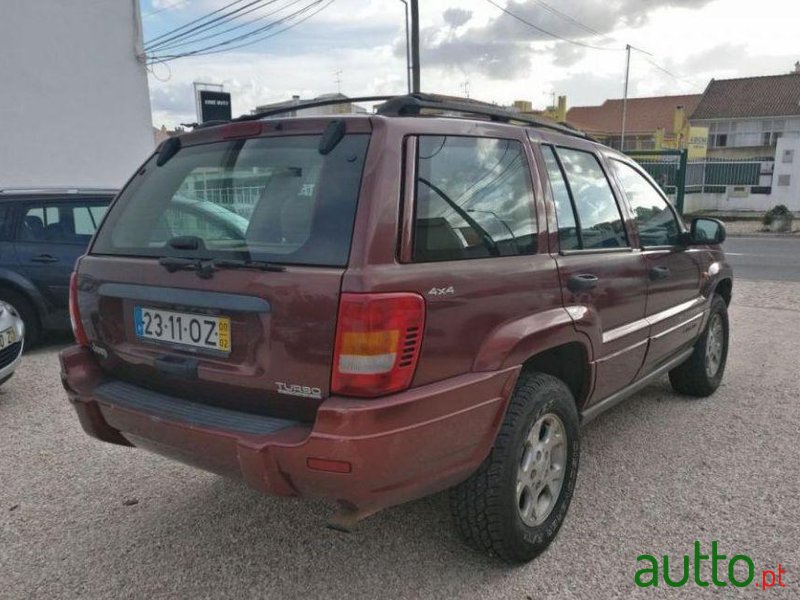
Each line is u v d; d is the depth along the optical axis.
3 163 13.04
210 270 2.52
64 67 13.68
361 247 2.26
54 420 4.83
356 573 2.92
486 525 2.78
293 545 3.15
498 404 2.65
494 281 2.65
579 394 3.38
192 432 2.50
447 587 2.81
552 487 3.10
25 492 3.70
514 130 3.09
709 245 4.90
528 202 3.01
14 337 5.20
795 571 2.89
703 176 37.47
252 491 3.70
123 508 3.52
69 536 3.24
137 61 14.80
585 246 3.36
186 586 2.84
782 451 4.16
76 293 3.10
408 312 2.28
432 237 2.47
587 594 2.75
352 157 2.42
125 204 3.12
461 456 2.56
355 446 2.21
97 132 14.34
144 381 2.90
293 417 2.43
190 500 3.60
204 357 2.59
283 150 2.63
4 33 12.77
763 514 3.38
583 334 3.15
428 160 2.55
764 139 49.12
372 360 2.21
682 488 3.67
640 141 62.88
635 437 4.41
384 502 2.39
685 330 4.48
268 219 2.52
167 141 3.13
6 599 2.75
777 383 5.62
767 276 13.30
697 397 5.23
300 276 2.30
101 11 14.09
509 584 2.83
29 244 6.80
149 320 2.77
